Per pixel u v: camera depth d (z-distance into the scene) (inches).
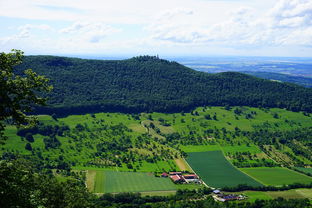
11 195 1854.1
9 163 2148.1
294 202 6875.0
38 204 1974.7
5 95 2065.7
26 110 2228.1
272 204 6683.1
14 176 2038.6
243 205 6737.2
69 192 3299.7
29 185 2191.2
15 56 2190.0
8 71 2134.6
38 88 2289.6
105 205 6387.8
